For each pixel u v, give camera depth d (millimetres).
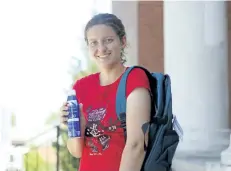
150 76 2629
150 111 2559
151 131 2535
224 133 6363
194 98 6312
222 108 6422
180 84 6320
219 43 6402
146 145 2506
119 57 2736
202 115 6309
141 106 2500
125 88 2576
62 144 7777
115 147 2594
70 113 2746
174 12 6340
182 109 6309
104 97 2668
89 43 2762
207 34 6340
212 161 5910
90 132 2688
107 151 2613
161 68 8680
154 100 2584
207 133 6312
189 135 6270
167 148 2549
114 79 2713
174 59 6352
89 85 2766
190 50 6312
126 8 8703
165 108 2580
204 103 6312
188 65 6316
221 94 6426
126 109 2549
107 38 2709
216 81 6352
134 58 8648
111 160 2590
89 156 2688
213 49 6363
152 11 8727
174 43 6344
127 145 2490
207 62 6332
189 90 6309
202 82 6312
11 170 7496
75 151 2807
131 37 8672
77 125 2732
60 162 7664
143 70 2617
